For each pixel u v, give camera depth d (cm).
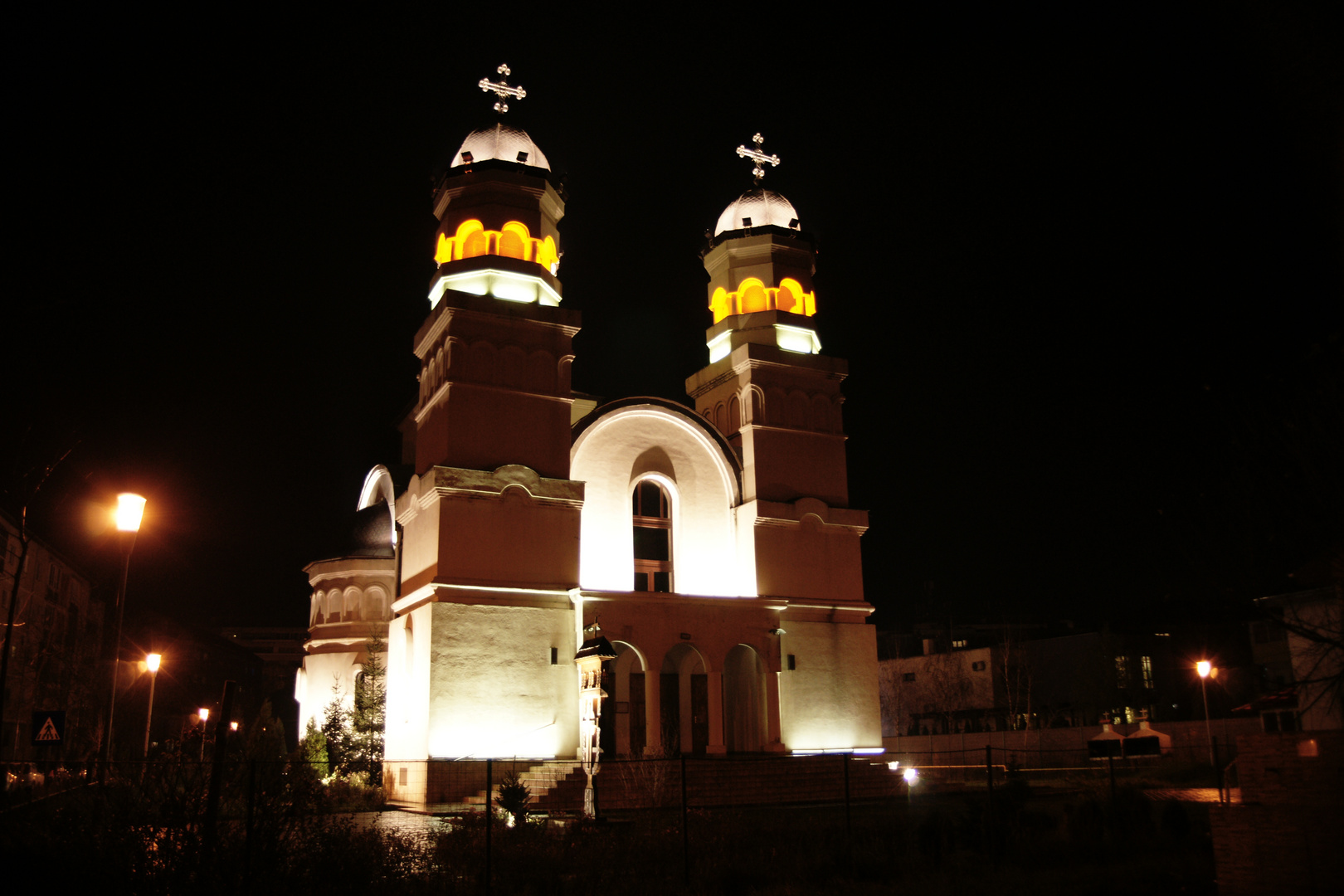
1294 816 1284
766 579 3916
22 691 4669
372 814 3062
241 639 12900
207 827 1391
